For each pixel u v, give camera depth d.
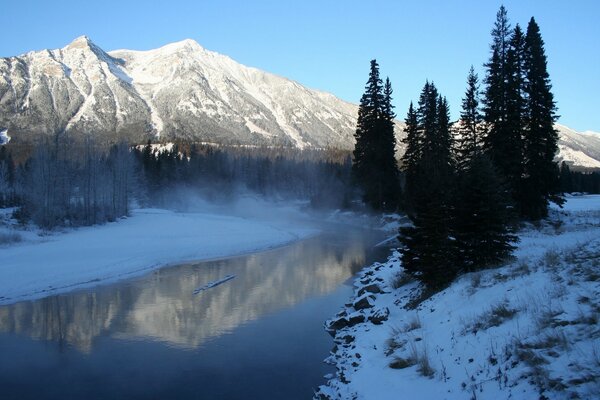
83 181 64.44
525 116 34.47
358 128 54.22
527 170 33.62
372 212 56.22
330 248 37.59
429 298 14.83
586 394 6.37
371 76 52.59
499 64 35.47
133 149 107.88
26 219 52.06
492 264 14.91
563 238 21.19
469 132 39.78
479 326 10.28
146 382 12.16
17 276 24.98
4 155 119.56
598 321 8.02
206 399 11.09
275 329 16.62
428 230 15.68
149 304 20.41
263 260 32.41
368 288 19.30
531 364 7.71
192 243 39.62
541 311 9.38
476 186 15.50
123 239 42.44
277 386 11.77
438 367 9.55
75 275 25.83
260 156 157.00
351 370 11.64
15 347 15.03
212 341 15.41
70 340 15.70
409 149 51.62
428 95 48.53
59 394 11.52
